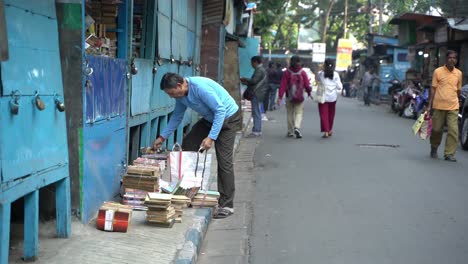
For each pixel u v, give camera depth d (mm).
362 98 33219
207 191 6773
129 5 6723
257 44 22219
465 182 8695
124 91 6605
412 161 10516
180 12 10039
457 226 6383
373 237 5941
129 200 6258
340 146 12398
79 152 5266
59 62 4754
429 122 10719
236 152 11398
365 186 8305
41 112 4359
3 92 3754
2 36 3646
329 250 5539
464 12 22422
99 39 6160
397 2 34531
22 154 4043
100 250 4855
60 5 5035
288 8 59938
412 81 21812
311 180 8727
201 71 13688
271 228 6281
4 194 3785
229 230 6223
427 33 22609
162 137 6648
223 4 13508
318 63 49938
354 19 59312
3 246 3812
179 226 5727
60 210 5012
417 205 7254
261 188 8211
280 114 21406
